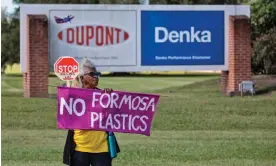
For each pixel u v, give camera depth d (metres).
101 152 21.39
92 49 68.00
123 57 68.88
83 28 67.56
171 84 134.50
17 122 50.09
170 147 37.84
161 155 34.81
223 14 69.56
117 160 33.03
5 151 36.09
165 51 69.44
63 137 43.16
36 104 57.44
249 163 32.31
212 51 69.81
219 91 75.38
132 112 22.22
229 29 69.31
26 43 66.06
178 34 69.44
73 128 21.42
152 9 69.00
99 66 68.31
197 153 35.53
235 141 40.78
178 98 62.50
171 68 69.56
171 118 51.56
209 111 54.12
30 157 34.00
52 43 66.81
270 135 44.44
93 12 67.75
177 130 48.09
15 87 117.12
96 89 21.92
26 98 62.34
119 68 68.88
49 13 66.69
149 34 69.06
